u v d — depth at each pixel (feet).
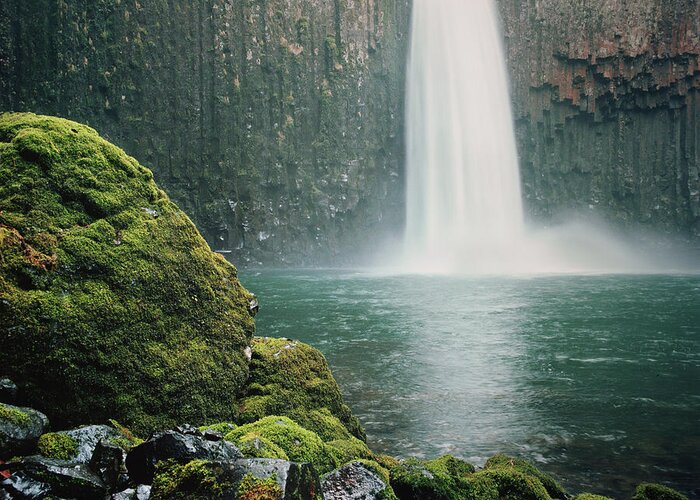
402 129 202.39
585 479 22.48
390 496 13.07
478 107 207.72
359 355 45.68
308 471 11.28
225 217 173.68
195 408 17.70
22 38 155.22
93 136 20.25
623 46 210.18
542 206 216.13
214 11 172.14
